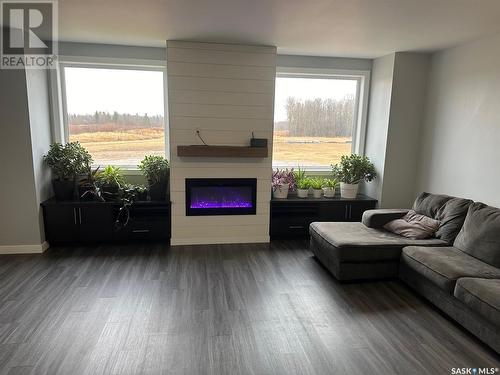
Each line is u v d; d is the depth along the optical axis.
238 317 2.71
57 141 4.39
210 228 4.46
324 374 2.10
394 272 3.43
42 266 3.62
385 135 4.62
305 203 4.70
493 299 2.26
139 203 4.21
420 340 2.46
